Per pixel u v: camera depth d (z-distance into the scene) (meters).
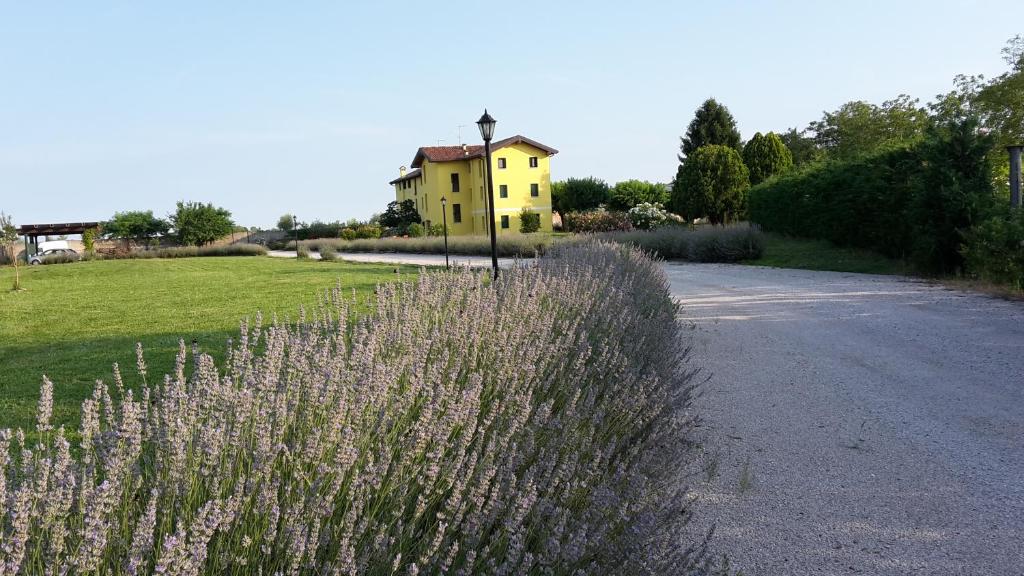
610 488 2.87
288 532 1.97
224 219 58.69
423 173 63.47
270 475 2.26
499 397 3.58
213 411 2.57
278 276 20.47
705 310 12.12
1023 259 12.39
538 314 5.27
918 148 16.91
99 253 43.44
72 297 15.85
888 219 18.47
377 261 31.09
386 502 2.44
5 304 14.48
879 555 3.41
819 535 3.63
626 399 3.86
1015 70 25.14
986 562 3.33
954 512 3.87
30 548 1.81
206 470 2.20
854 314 10.94
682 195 40.44
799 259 21.45
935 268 15.64
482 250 36.62
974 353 7.84
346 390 2.85
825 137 48.50
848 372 7.22
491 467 2.57
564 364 4.28
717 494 4.17
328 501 2.13
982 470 4.47
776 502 4.05
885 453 4.83
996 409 5.76
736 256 23.44
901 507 3.95
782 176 29.52
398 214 64.06
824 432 5.32
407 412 3.08
